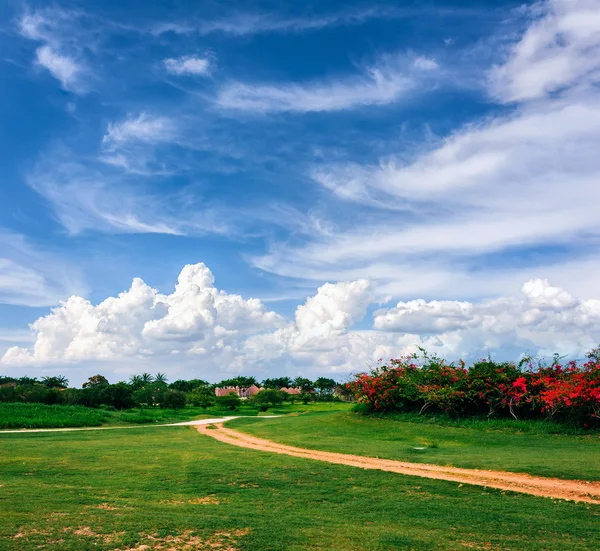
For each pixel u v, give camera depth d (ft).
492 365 104.99
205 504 43.14
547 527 37.70
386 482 52.85
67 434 110.93
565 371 99.35
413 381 110.11
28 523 34.04
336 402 414.62
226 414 237.86
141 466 60.64
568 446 76.95
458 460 63.72
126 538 31.55
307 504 44.52
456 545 33.17
